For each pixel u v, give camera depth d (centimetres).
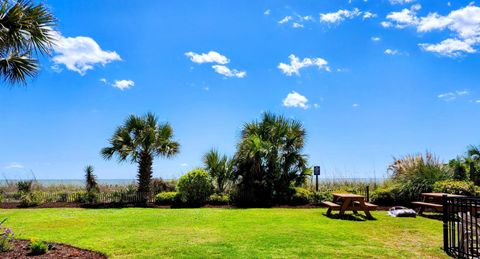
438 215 1138
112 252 639
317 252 641
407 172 1452
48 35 818
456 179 1498
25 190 1697
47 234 810
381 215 1137
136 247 677
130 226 919
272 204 1455
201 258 599
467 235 642
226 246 681
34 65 835
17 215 1154
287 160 1533
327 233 812
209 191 1528
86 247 675
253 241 725
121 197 1585
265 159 1518
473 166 1533
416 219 1050
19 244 676
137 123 1650
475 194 1243
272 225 919
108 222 985
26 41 783
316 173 1565
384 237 788
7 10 734
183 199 1497
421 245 717
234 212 1195
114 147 1630
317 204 1438
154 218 1058
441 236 806
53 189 1969
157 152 1662
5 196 1631
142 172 1625
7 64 781
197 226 912
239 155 1552
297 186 1566
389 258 616
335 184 1753
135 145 1622
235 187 1543
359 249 671
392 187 1441
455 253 650
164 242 720
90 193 1580
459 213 751
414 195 1379
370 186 1647
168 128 1697
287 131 1566
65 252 630
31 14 775
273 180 1504
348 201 1084
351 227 904
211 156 1627
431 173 1394
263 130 1594
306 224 938
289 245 691
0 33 730
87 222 988
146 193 1602
